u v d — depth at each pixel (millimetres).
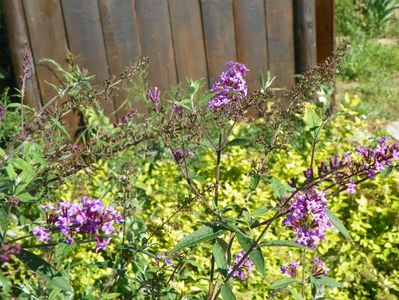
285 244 1753
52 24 4480
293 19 5117
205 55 4973
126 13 4660
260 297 3035
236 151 4336
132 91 4629
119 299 2580
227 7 4934
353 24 8062
